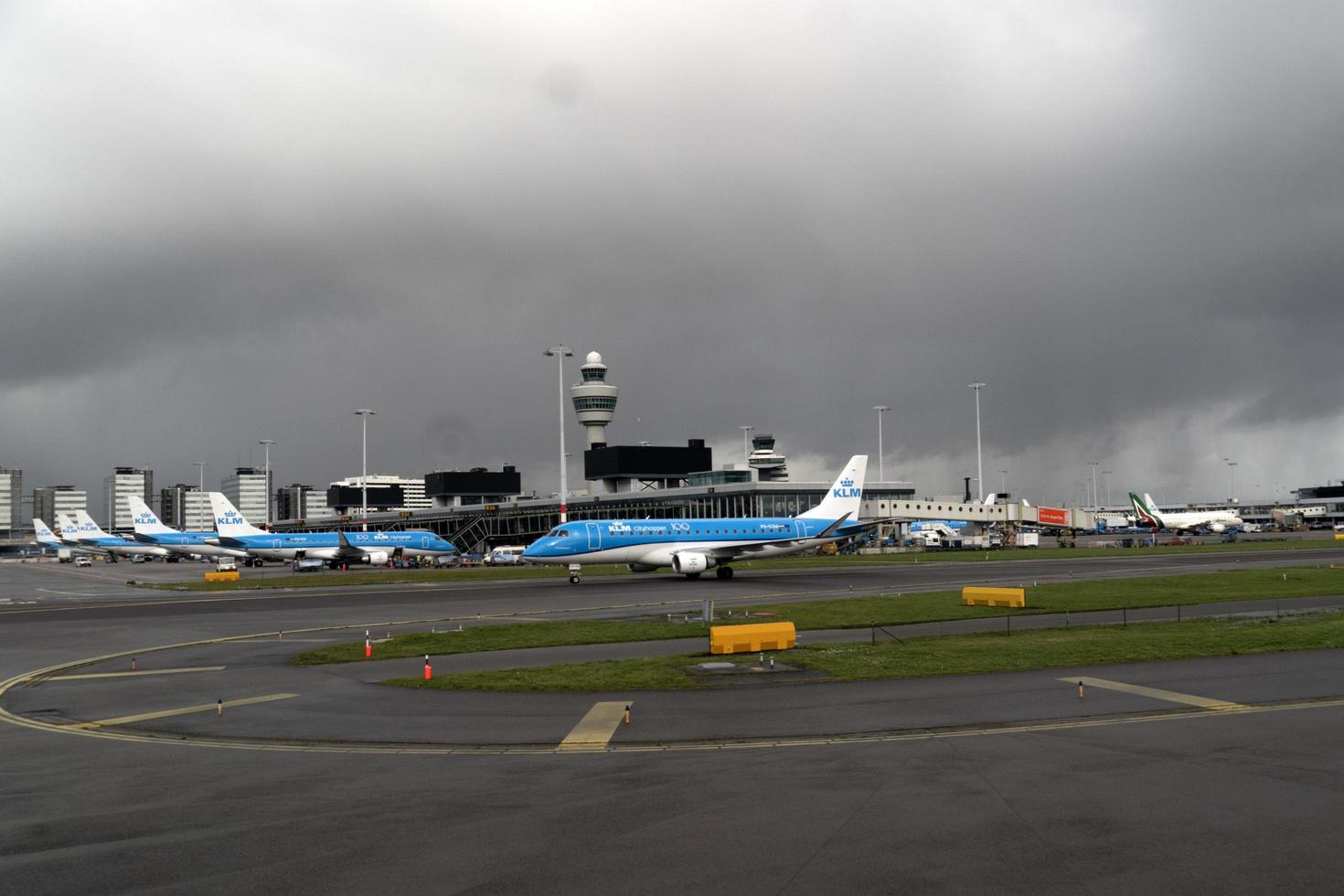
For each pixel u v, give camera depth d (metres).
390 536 133.75
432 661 35.88
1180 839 14.04
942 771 18.17
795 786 17.22
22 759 20.59
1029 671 30.61
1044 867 12.98
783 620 47.94
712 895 12.12
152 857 13.91
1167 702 24.94
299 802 16.70
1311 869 12.83
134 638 45.69
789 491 170.25
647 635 42.53
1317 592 60.19
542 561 80.75
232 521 132.12
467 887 12.52
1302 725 21.94
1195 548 137.62
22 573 133.12
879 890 12.23
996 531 178.88
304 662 36.22
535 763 19.38
